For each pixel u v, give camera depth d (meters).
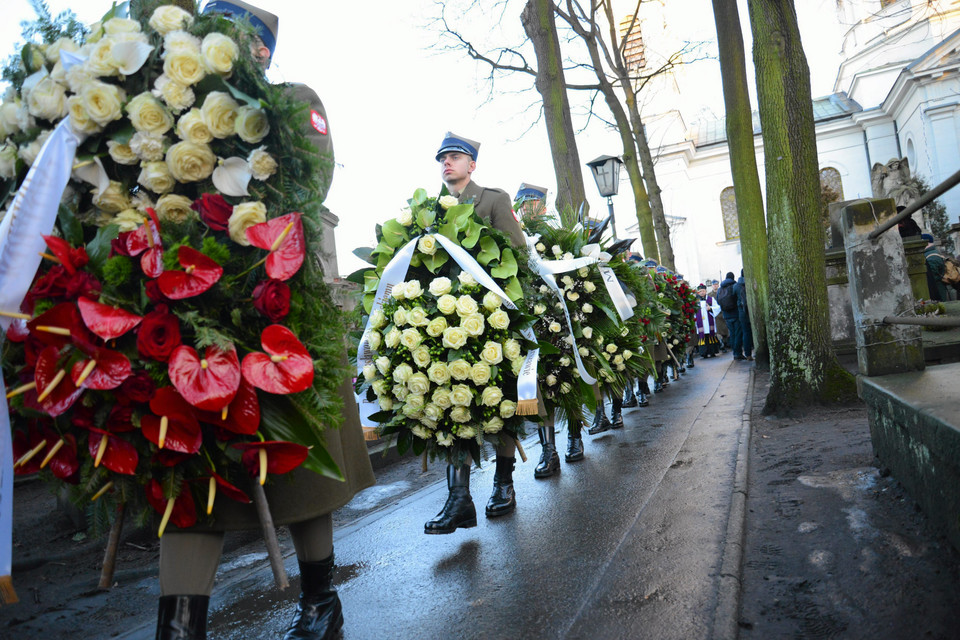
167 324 1.80
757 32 6.64
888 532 2.93
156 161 1.93
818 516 3.30
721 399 8.58
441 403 3.53
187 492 1.87
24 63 1.97
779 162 6.43
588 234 5.39
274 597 3.14
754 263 10.85
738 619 2.35
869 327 3.94
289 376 1.86
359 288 4.02
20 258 1.78
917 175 31.73
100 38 1.93
